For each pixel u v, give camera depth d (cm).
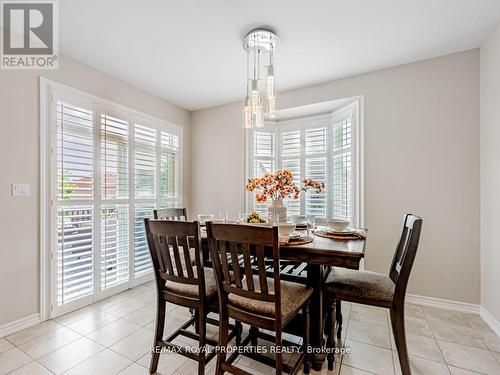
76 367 163
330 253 142
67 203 237
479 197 231
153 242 163
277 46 229
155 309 246
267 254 162
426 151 252
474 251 233
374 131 276
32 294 213
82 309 244
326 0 174
